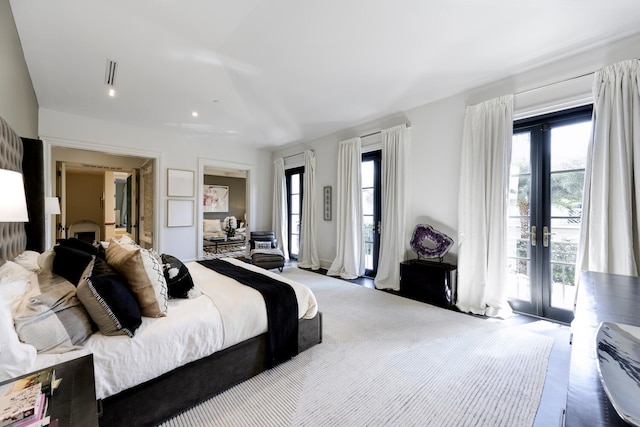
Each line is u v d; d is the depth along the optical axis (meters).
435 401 1.59
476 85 3.14
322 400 1.60
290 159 6.08
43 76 2.95
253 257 4.80
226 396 1.63
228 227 8.40
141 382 1.33
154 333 1.39
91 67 2.78
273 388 1.71
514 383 1.75
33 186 2.43
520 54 2.54
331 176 5.14
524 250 2.97
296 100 3.60
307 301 2.18
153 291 1.52
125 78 3.00
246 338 1.77
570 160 2.69
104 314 1.29
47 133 3.82
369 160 4.61
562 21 2.09
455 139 3.39
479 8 1.97
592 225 2.34
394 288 3.85
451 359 2.04
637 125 2.18
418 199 3.76
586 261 2.40
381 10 2.00
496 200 2.94
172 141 5.06
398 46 2.43
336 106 3.79
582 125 2.62
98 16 2.07
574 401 0.54
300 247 5.65
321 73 2.92
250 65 2.76
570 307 2.70
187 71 2.88
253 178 6.28
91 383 0.90
